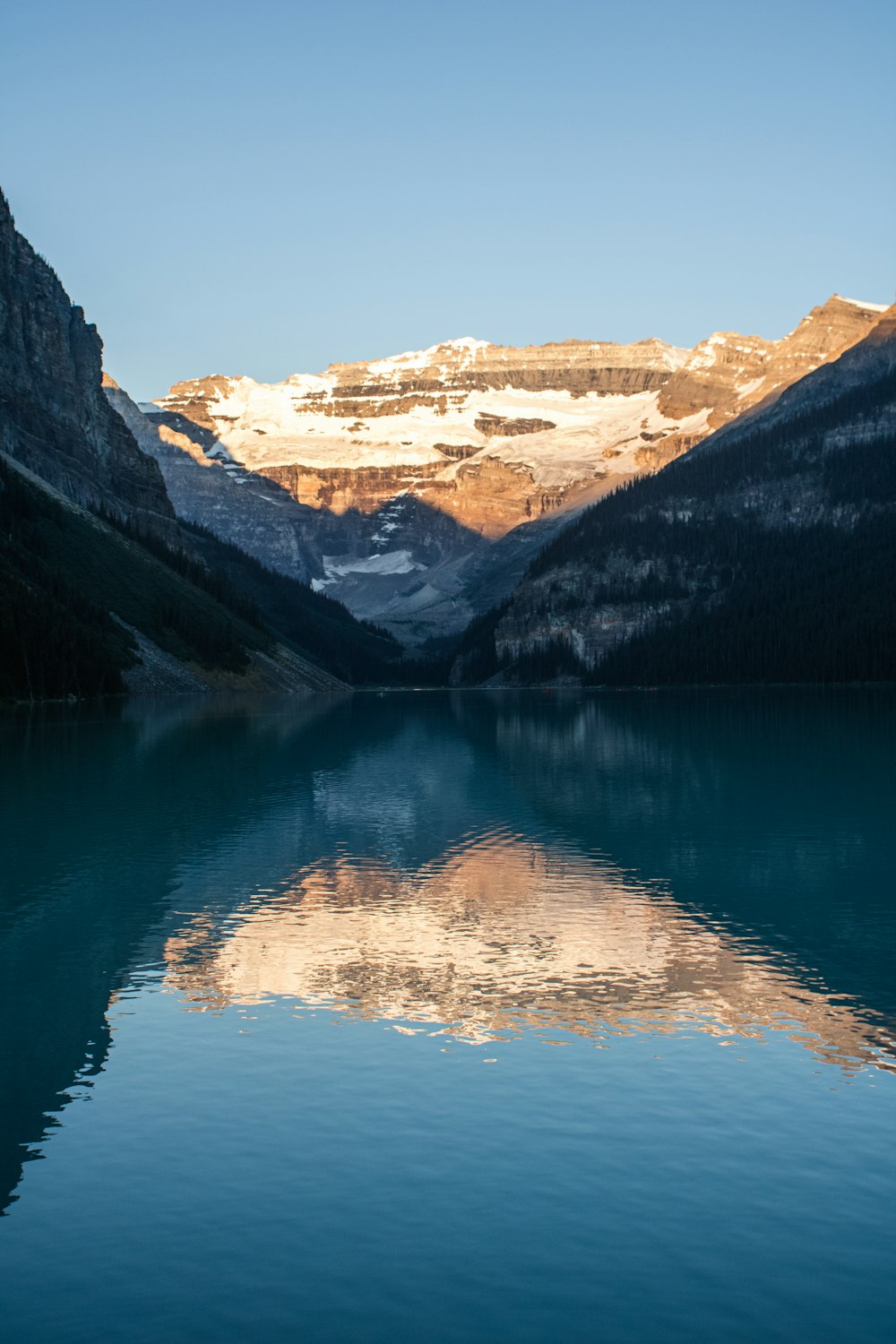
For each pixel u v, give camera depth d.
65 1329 17.52
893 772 88.69
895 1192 21.08
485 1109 24.66
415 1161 22.34
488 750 115.00
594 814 68.44
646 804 72.44
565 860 53.69
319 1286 18.50
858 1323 17.55
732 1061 27.39
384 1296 18.23
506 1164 22.20
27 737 119.56
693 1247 19.42
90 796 75.38
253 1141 23.28
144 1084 26.17
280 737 128.00
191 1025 30.22
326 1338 17.30
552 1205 20.72
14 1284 18.59
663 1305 17.98
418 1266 18.98
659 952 37.25
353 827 63.06
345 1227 20.12
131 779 84.69
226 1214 20.56
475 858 54.03
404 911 43.06
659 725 152.62
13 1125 24.08
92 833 60.66
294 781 84.38
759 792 77.62
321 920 41.69
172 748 108.88
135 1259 19.23
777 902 44.62
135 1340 17.27
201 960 36.41
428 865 52.38
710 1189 21.22
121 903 44.31
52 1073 26.88
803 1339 17.22
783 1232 19.81
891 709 179.25
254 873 50.50
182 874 49.88
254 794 76.94
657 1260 19.08
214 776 86.94
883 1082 25.98
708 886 47.72
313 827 63.19
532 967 35.59
